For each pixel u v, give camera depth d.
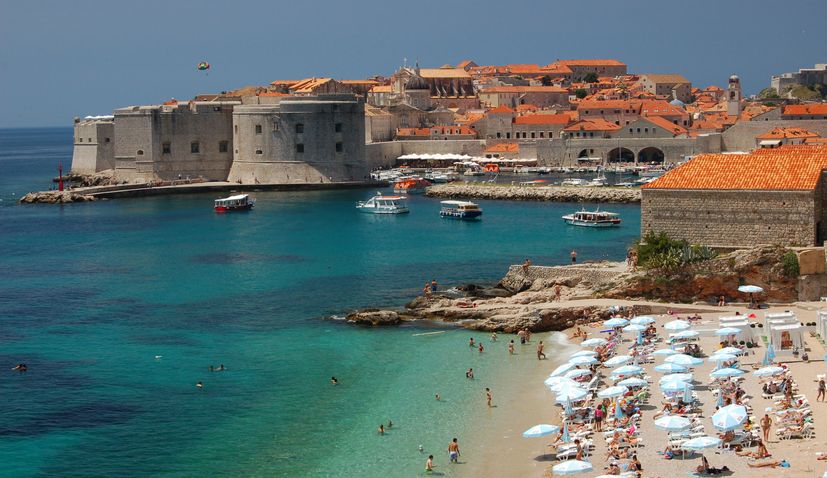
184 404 97.81
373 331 125.12
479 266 170.12
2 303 145.50
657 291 126.44
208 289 153.75
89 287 157.38
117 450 86.31
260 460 83.69
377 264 173.62
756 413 84.38
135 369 109.75
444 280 157.25
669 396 90.31
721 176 130.12
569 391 88.00
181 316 135.38
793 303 121.25
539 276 143.75
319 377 105.94
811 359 98.69
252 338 122.75
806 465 72.81
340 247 195.62
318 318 132.75
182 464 83.19
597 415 86.31
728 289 123.81
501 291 143.62
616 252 184.00
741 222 127.69
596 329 118.94
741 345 105.12
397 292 148.50
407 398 98.38
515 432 88.12
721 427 76.00
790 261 121.75
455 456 82.25
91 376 107.25
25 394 101.12
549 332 122.00
